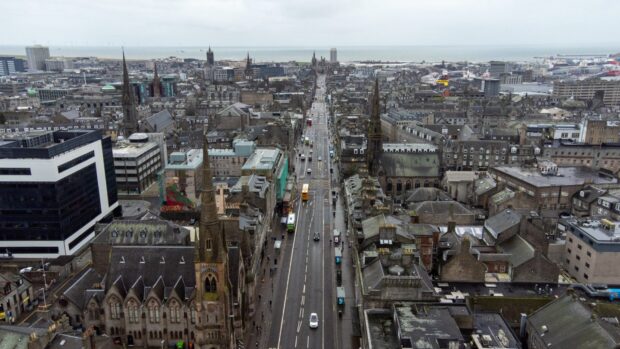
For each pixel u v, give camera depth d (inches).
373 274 3823.8
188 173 7490.2
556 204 6515.8
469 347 3038.9
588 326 2945.4
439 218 5895.7
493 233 5073.8
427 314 3238.2
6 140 6043.3
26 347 3144.7
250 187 6136.8
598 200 5989.2
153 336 3964.1
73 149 5930.1
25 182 5570.9
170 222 5029.5
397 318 3186.5
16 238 5753.0
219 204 5600.4
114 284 3932.1
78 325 4067.4
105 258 4692.4
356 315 3998.5
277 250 5871.1
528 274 4370.1
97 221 6545.3
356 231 4943.4
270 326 4315.9
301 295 4854.8
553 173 7145.7
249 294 4355.3
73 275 5315.0
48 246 5792.3
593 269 4591.5
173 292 3860.7
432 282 4340.6
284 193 7711.6
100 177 6624.0
